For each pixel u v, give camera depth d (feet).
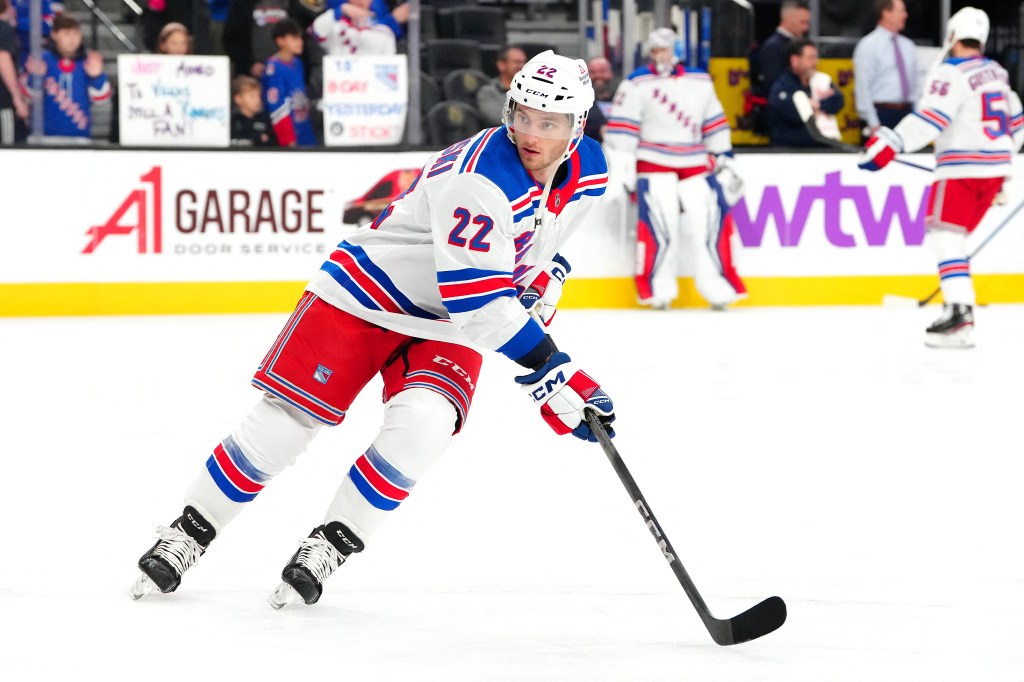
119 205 66.13
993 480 31.89
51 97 66.85
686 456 34.42
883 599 22.41
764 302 72.79
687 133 69.77
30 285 65.57
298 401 21.52
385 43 69.31
